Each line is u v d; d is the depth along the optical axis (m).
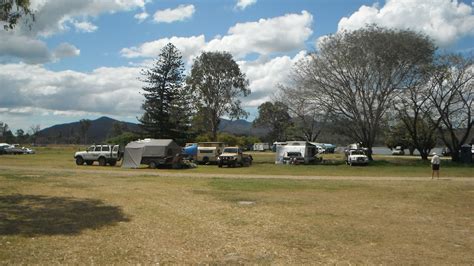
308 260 8.35
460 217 13.47
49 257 8.25
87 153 42.72
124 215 13.20
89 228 11.10
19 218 12.27
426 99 51.09
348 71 49.47
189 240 9.95
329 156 70.75
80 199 16.70
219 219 12.76
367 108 50.03
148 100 61.34
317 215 13.61
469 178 29.66
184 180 26.34
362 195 19.12
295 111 53.84
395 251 9.09
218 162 43.41
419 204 16.30
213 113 62.25
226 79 61.50
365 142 51.38
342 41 49.47
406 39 47.12
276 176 30.84
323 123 54.66
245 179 27.56
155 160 39.53
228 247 9.32
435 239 10.28
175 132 60.88
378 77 48.59
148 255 8.55
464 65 50.00
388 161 52.16
